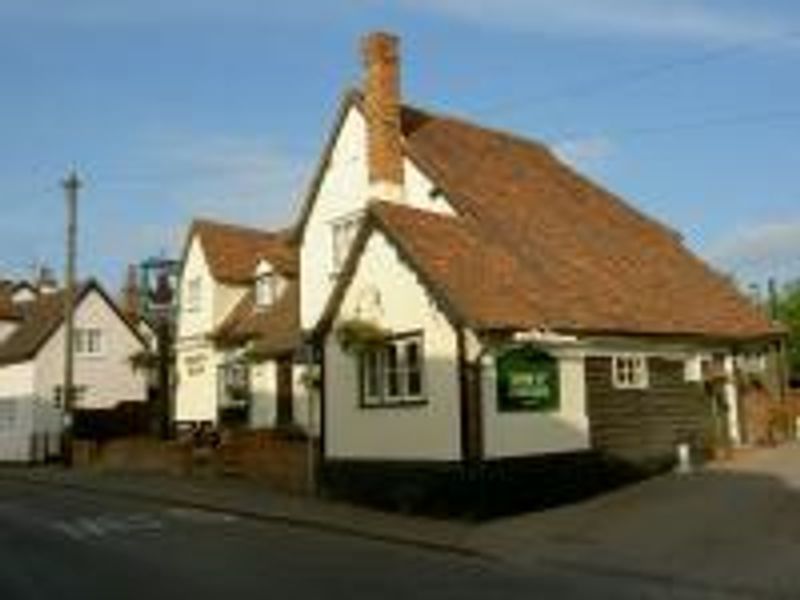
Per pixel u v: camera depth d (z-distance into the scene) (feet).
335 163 100.42
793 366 182.80
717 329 92.43
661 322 85.97
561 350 76.74
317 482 84.33
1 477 120.98
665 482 79.00
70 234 135.74
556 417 75.56
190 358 137.08
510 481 71.41
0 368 165.58
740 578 48.67
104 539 65.82
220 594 47.67
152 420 147.95
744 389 97.71
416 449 74.49
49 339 159.84
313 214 102.53
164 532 68.74
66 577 52.49
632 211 110.73
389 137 92.07
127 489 95.14
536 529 64.64
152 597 47.26
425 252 75.31
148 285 141.28
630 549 56.90
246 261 138.10
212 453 104.37
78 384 162.09
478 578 51.37
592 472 77.56
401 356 76.48
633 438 81.66
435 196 89.76
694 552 54.90
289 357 113.19
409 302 75.72
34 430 155.63
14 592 48.80
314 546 62.18
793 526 58.75
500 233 85.87
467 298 72.08
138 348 168.86
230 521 74.08
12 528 71.87
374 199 82.69
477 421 70.28
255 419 120.88
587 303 81.00
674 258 103.60
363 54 93.97
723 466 84.94
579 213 100.73
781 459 85.66
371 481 78.02
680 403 87.30
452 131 102.01
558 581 50.39
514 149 107.65
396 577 51.70
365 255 79.61
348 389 80.94
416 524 68.59
